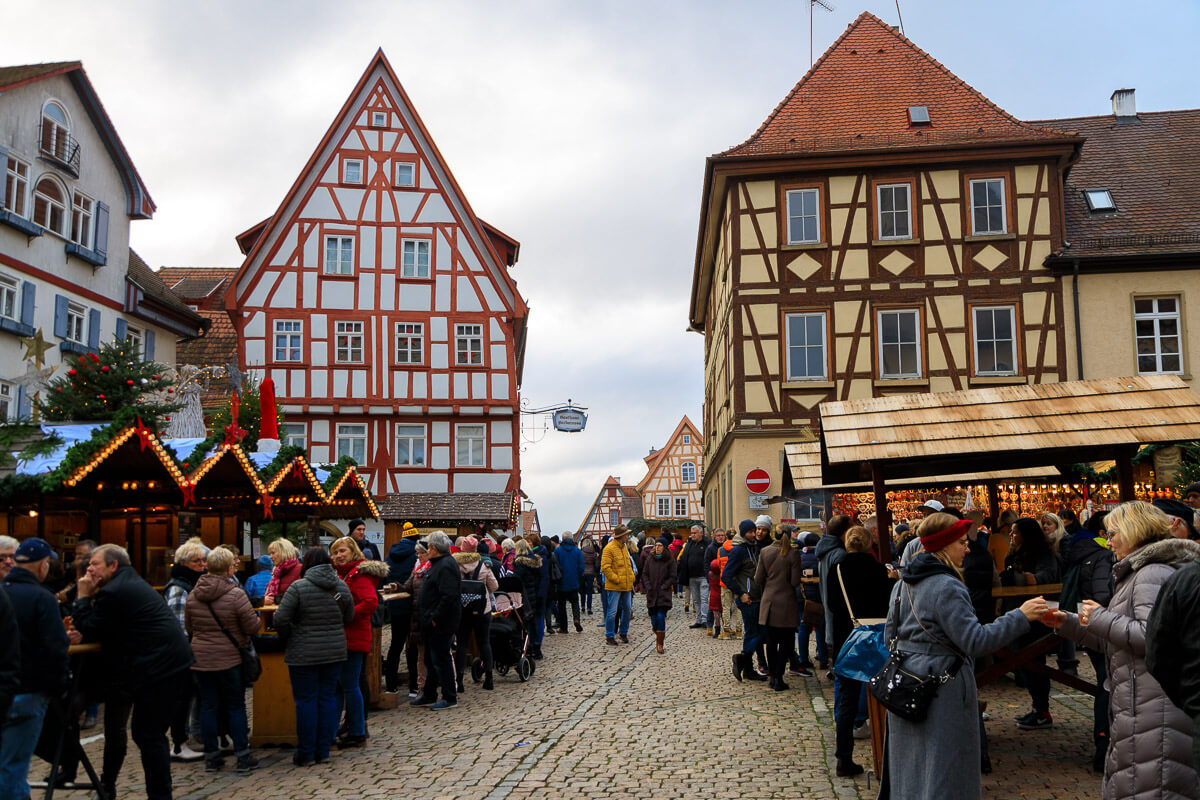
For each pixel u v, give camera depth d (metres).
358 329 31.75
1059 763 7.19
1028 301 24.59
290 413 31.12
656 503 74.69
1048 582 8.91
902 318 24.70
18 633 5.13
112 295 24.89
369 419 31.52
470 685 12.32
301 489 15.88
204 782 7.68
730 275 25.38
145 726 6.52
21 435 12.01
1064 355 24.41
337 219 32.09
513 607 12.62
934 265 24.73
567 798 6.79
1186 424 7.52
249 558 18.45
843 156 24.73
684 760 7.79
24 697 5.73
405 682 12.63
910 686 4.90
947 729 4.88
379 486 31.22
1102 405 7.91
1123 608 4.70
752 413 24.56
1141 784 4.46
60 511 14.81
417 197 32.47
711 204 27.31
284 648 8.27
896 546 11.16
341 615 8.34
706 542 19.20
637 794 6.83
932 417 8.23
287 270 31.70
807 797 6.65
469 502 30.80
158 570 17.27
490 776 7.45
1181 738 4.41
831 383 24.45
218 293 37.00
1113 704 4.66
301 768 8.03
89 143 23.91
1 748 5.67
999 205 24.84
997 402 8.28
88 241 23.88
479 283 32.31
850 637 7.02
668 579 15.13
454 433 31.72
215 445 12.28
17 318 20.86
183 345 34.47
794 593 10.80
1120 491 8.06
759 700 10.44
